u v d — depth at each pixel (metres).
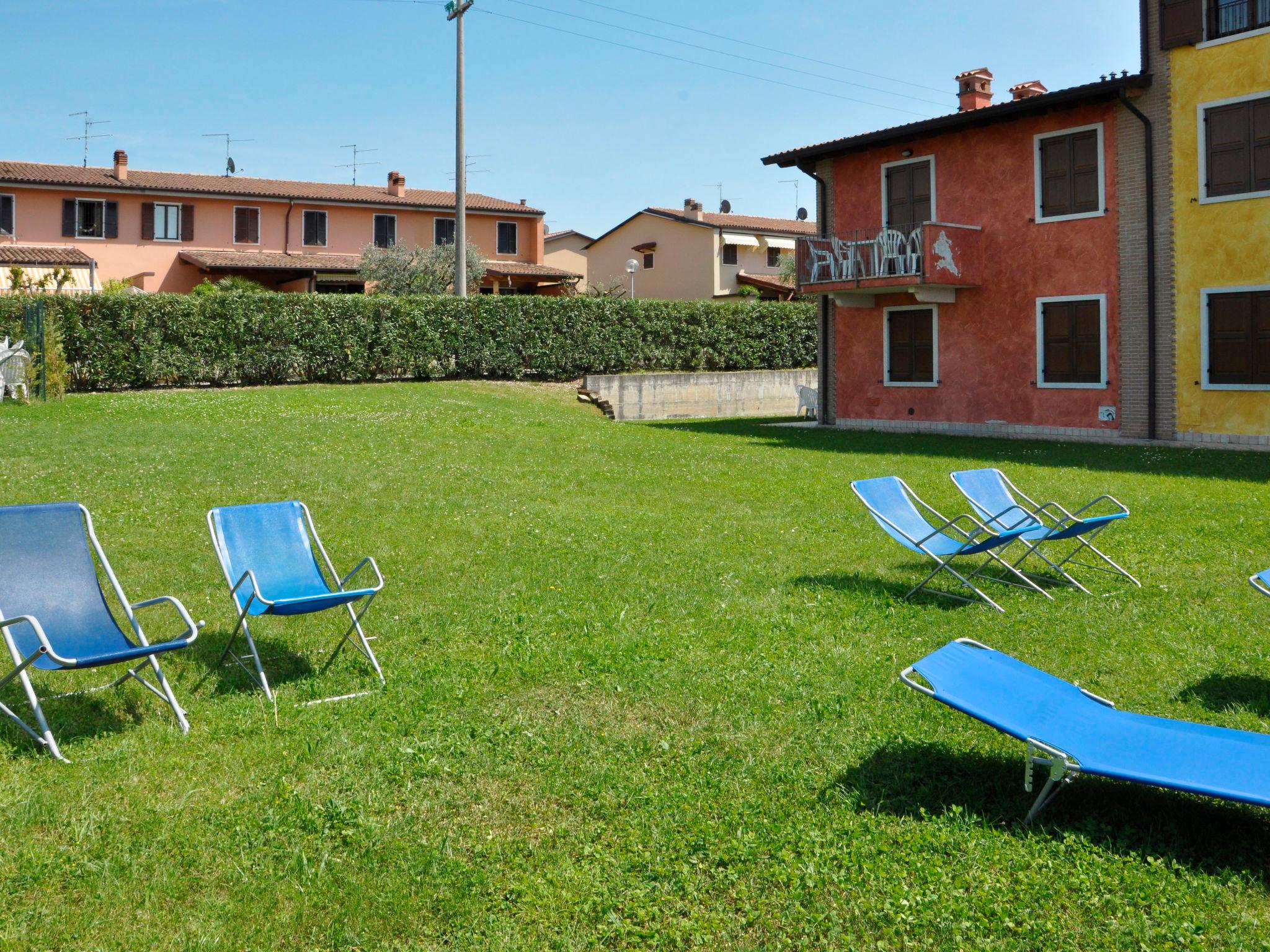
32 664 5.21
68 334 23.91
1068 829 4.30
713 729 5.39
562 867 4.04
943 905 3.75
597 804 4.57
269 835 4.29
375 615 7.55
